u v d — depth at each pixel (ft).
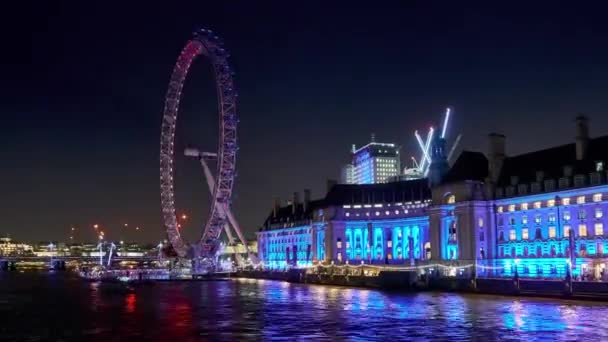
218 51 613.52
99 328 246.68
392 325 245.86
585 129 489.67
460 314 280.51
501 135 562.25
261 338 215.51
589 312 283.38
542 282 370.73
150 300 388.16
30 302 384.47
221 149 626.23
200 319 273.75
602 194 456.04
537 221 504.84
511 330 227.20
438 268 534.37
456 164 588.09
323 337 216.95
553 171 504.84
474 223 541.75
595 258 451.53
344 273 617.21
